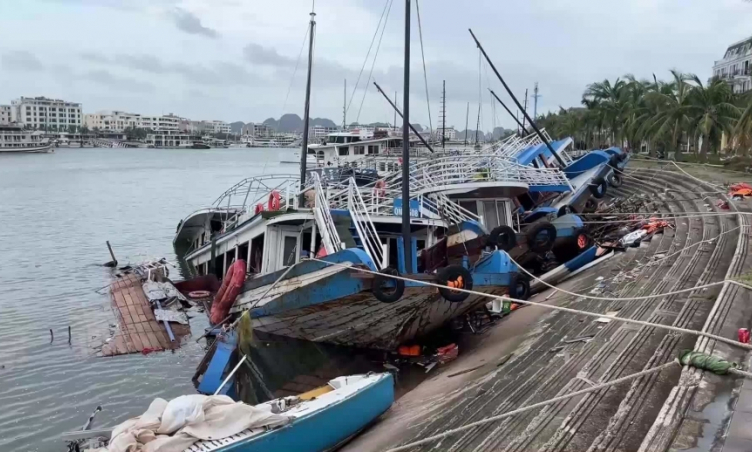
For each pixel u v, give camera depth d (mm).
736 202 23531
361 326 14758
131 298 21281
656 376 9086
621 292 15312
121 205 55000
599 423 8141
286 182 21984
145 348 16438
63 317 19484
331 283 13625
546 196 27266
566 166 29969
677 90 49094
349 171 27203
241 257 19719
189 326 18406
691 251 17688
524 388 10219
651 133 49125
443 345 15961
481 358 13938
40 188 70562
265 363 14852
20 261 29375
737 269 14016
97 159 150750
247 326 14781
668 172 37000
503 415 8164
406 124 14055
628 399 8422
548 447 7582
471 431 8914
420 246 17312
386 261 14953
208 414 9398
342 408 10633
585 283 17969
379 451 9281
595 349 11359
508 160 21797
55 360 15570
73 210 50875
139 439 8930
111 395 13562
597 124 62500
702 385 8172
